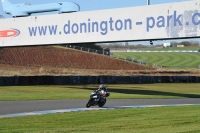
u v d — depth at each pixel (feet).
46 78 344.69
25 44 287.07
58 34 267.80
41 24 277.03
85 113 145.89
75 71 505.66
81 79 366.43
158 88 346.13
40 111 157.17
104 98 175.42
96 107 175.73
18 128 109.70
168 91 311.68
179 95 269.64
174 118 128.98
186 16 213.25
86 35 254.27
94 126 112.37
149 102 208.13
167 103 203.62
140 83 411.95
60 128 109.60
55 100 212.02
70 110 160.25
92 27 250.98
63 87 319.47
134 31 233.55
